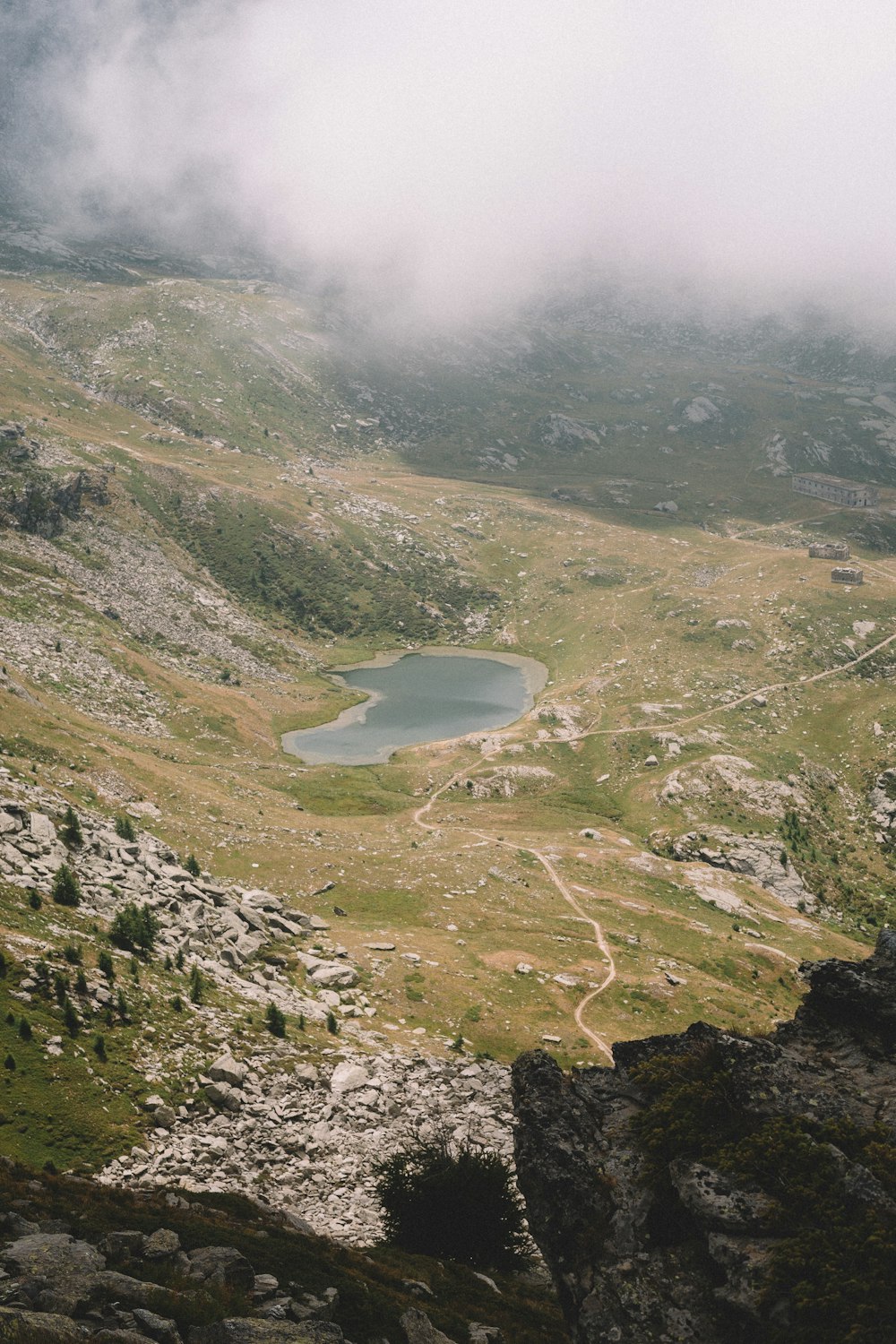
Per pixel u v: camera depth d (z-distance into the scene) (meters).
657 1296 25.28
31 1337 22.45
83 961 80.81
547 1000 124.00
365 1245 51.56
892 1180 25.00
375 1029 104.31
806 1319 22.52
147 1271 30.86
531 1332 38.75
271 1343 25.25
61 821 111.56
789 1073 30.03
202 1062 76.38
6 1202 37.53
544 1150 29.75
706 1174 26.70
